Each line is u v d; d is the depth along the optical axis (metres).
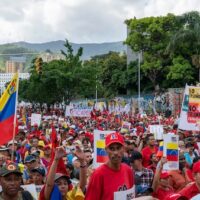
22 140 17.34
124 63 77.81
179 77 60.00
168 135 10.84
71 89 62.69
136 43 64.38
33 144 15.06
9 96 10.70
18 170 5.75
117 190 6.03
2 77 155.88
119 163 6.08
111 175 6.06
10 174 5.70
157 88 67.25
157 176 7.93
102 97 83.44
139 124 29.73
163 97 65.00
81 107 31.28
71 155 12.27
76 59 62.78
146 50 65.06
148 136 14.63
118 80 75.38
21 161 13.78
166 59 64.12
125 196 6.07
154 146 13.50
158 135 19.52
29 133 21.48
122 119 37.50
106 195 6.01
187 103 15.61
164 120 35.41
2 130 10.64
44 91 64.88
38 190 8.64
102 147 9.79
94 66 66.12
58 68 62.84
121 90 78.19
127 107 49.59
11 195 5.73
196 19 54.56
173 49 56.41
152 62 63.84
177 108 61.06
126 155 11.77
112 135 6.09
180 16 55.44
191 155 14.27
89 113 31.16
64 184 7.06
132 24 63.69
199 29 53.84
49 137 19.89
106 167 6.11
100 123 31.42
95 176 6.05
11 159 10.57
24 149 14.43
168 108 63.22
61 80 61.19
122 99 72.38
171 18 61.94
